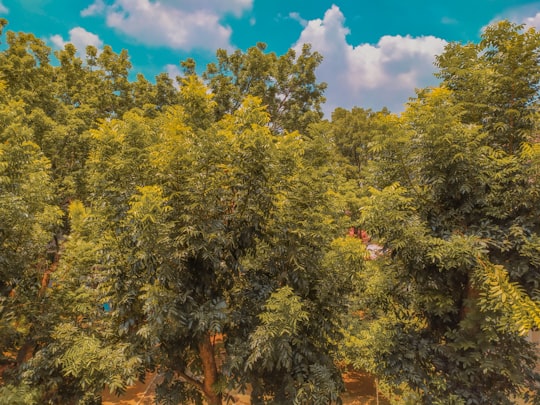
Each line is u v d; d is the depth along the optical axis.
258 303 3.80
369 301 4.55
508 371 3.47
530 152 3.14
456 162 3.43
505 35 3.69
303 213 3.77
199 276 3.70
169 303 3.26
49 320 4.72
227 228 3.71
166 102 12.38
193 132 3.75
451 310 3.71
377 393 6.72
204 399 4.66
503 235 3.41
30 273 5.20
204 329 3.45
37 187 4.88
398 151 3.79
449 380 3.69
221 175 3.55
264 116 3.94
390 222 3.51
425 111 3.53
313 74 12.91
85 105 9.61
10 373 4.46
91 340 4.02
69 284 5.10
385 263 4.32
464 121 3.94
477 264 3.24
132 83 12.39
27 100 8.41
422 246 3.43
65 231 8.49
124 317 4.09
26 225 4.71
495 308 3.05
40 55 10.91
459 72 3.85
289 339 3.38
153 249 3.15
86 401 4.47
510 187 3.49
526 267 3.26
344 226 5.56
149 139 3.85
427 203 3.88
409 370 3.72
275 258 4.08
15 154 4.15
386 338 4.03
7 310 4.66
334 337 4.31
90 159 4.15
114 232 3.88
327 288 3.96
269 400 3.91
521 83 3.51
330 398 3.53
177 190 3.50
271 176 3.70
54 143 8.28
